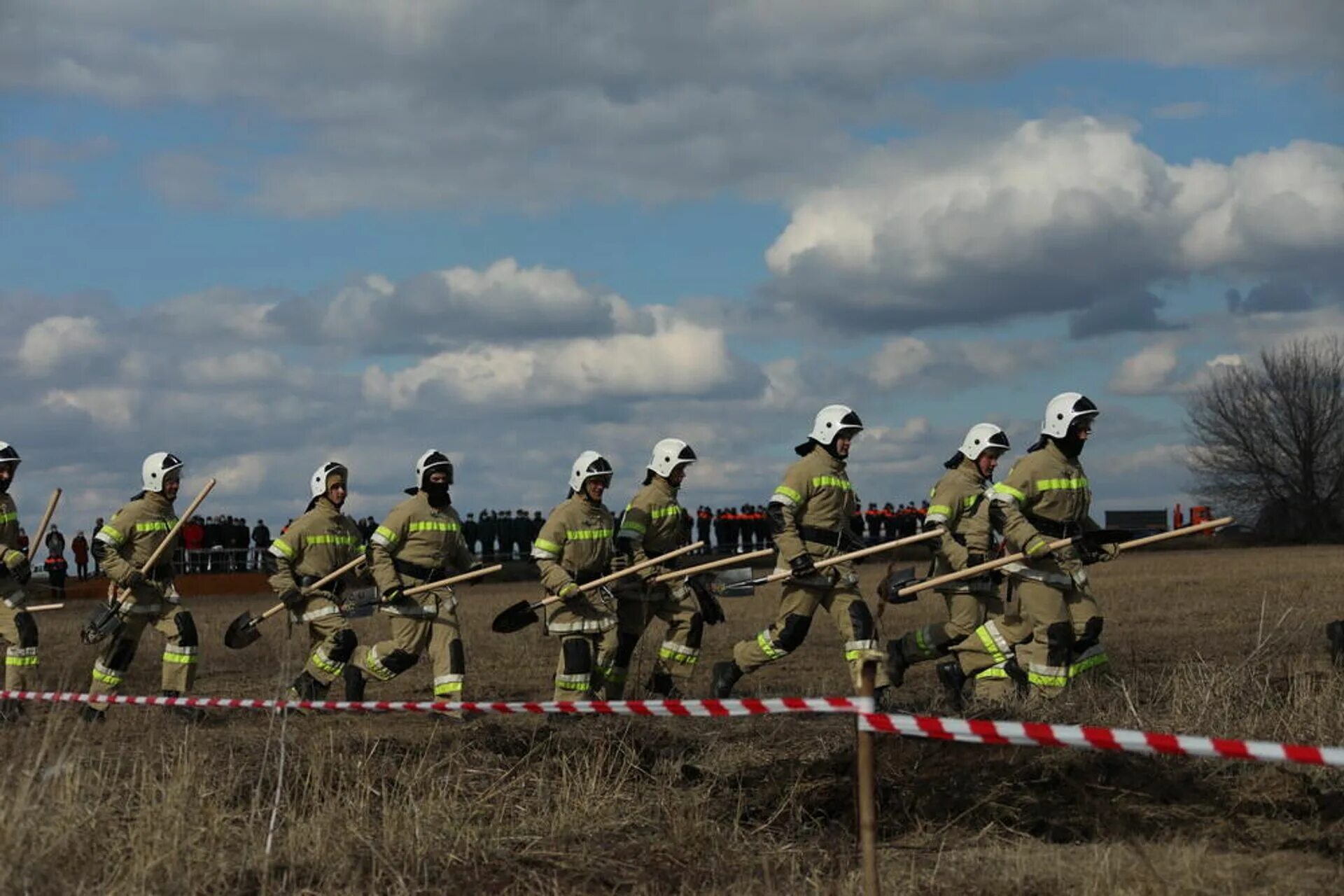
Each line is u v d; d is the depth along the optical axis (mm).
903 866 7754
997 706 12430
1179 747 5762
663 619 14891
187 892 7203
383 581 13609
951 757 9570
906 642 13828
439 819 8586
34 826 7383
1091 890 6984
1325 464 76812
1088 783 8891
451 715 13031
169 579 14281
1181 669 12719
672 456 14828
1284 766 8961
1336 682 11047
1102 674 12977
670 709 7309
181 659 14227
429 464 13727
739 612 27547
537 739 11023
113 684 13945
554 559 13633
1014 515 12703
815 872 7508
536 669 17719
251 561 45469
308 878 7605
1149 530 42219
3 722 11781
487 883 7691
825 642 20094
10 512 14195
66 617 34406
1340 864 7355
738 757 10617
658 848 8281
